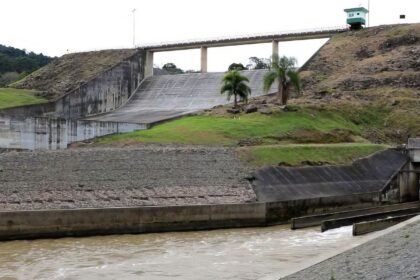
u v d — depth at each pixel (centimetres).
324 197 5838
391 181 6900
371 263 2528
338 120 9238
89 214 4553
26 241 4303
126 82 12331
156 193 5303
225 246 4181
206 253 3897
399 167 7344
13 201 4756
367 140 8881
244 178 5859
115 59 12650
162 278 3148
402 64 11131
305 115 8981
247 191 5622
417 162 7431
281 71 9106
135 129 8438
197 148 6600
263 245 4225
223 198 5403
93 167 5625
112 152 6041
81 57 13412
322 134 8394
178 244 4259
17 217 4325
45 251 3916
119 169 5656
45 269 3344
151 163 5884
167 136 7512
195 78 12481
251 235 4725
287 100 9669
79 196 5016
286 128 8288
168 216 4841
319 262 2767
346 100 10012
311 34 12712
